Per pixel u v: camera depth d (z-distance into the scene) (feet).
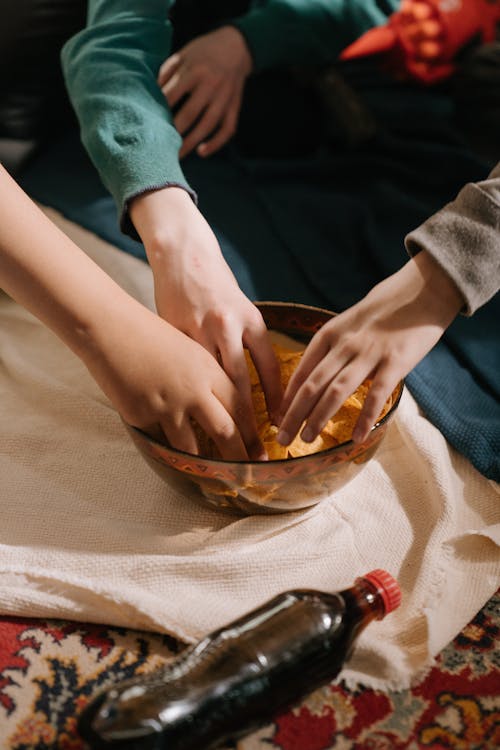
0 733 2.13
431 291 2.53
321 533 2.62
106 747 1.83
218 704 1.93
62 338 2.41
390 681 2.24
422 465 2.79
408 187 4.21
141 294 3.43
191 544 2.58
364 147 4.41
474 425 2.86
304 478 2.31
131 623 2.38
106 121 3.22
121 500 2.76
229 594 2.44
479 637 2.40
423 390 3.01
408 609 2.42
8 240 2.38
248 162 4.31
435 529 2.57
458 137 4.49
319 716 2.19
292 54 4.32
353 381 2.35
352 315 2.52
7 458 2.93
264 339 2.61
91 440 2.99
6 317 3.61
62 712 2.18
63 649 2.35
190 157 4.43
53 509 2.73
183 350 2.42
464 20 4.69
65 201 3.99
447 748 2.11
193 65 4.07
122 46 3.53
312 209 3.92
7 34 3.95
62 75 4.31
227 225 3.89
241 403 2.43
